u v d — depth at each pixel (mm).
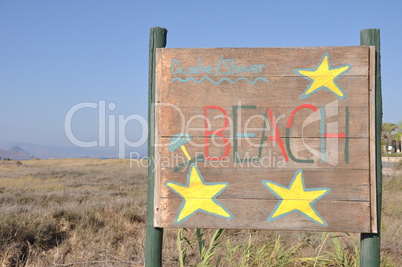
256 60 4043
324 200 3898
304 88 3982
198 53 4102
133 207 10617
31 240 7203
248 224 3947
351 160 3898
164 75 4125
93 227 8289
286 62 4016
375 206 3850
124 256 6547
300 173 3936
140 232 8555
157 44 4180
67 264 5996
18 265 6152
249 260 5348
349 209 3871
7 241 6754
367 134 3904
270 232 7188
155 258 4086
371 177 3873
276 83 4012
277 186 3945
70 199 13484
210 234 7082
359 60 3951
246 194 3967
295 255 5824
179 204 4031
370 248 3887
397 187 14000
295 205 3914
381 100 3955
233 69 4059
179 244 4594
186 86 4094
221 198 3990
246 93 4035
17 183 23578
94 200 12828
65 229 8227
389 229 6996
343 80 3957
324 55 3984
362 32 4035
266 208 3939
